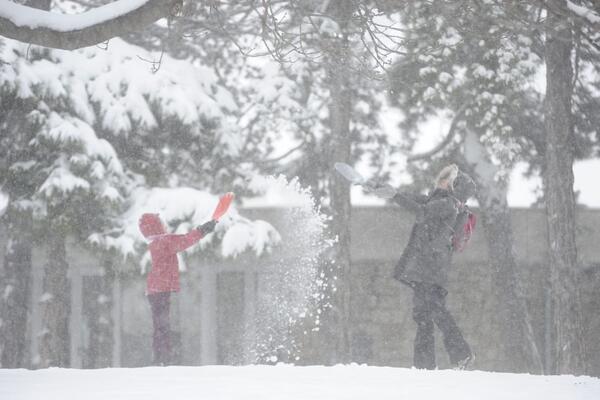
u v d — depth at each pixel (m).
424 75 42.62
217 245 41.12
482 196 51.38
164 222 40.22
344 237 44.59
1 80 38.31
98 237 39.53
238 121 51.94
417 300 23.69
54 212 38.88
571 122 41.44
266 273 48.75
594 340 54.91
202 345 49.84
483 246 52.44
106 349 50.22
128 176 42.28
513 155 44.31
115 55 42.41
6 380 16.06
